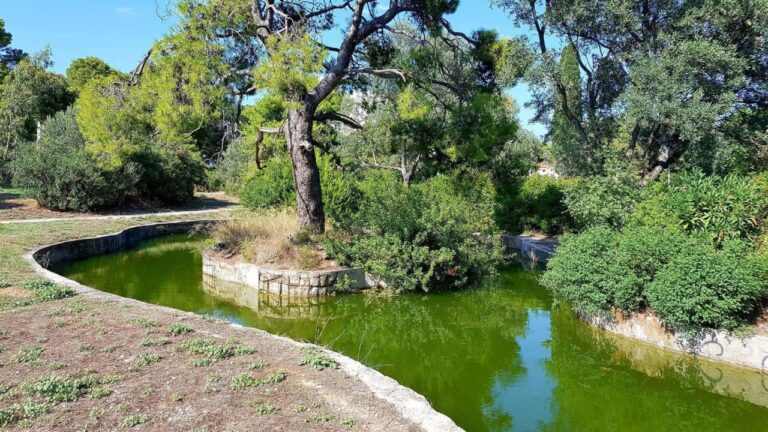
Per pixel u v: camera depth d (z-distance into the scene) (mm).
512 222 18750
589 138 14117
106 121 11844
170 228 20656
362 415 4090
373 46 14156
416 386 6633
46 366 4848
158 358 5160
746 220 7695
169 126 11242
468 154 13070
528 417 5777
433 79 13688
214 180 34406
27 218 19172
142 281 12477
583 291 8133
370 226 11773
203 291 11578
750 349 6434
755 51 11711
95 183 21078
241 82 12273
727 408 6043
